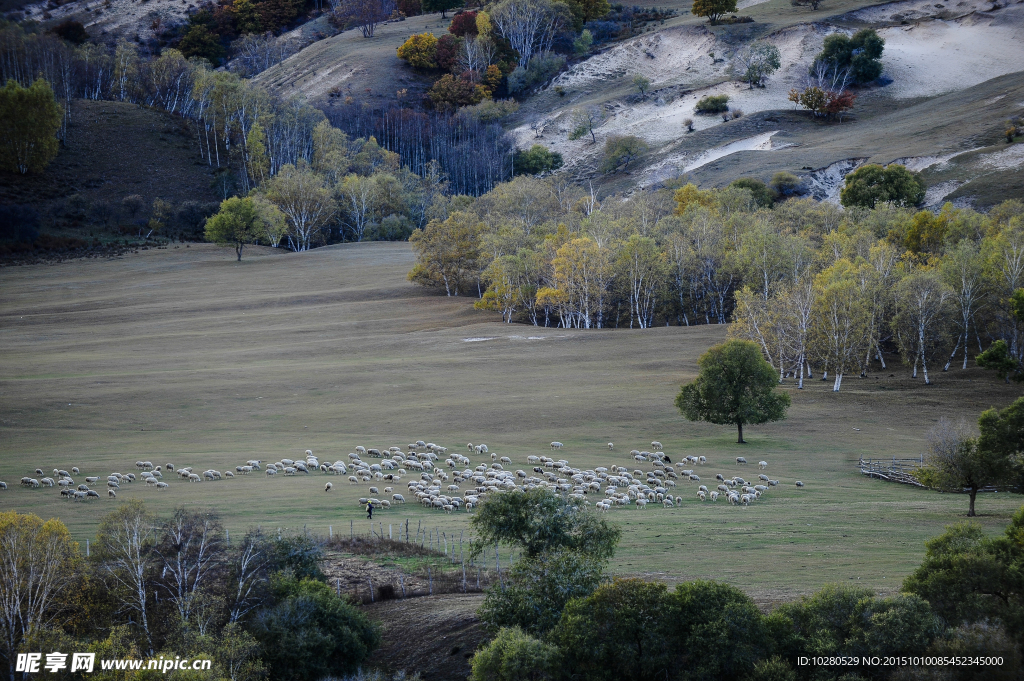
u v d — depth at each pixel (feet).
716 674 96.32
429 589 135.54
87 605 117.91
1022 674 87.40
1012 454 170.91
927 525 161.99
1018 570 101.14
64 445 251.19
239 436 267.18
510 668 97.91
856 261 377.50
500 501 128.57
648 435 271.08
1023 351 336.08
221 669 102.58
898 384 324.19
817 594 102.89
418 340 413.39
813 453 250.98
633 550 144.87
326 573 141.08
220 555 130.31
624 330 423.64
